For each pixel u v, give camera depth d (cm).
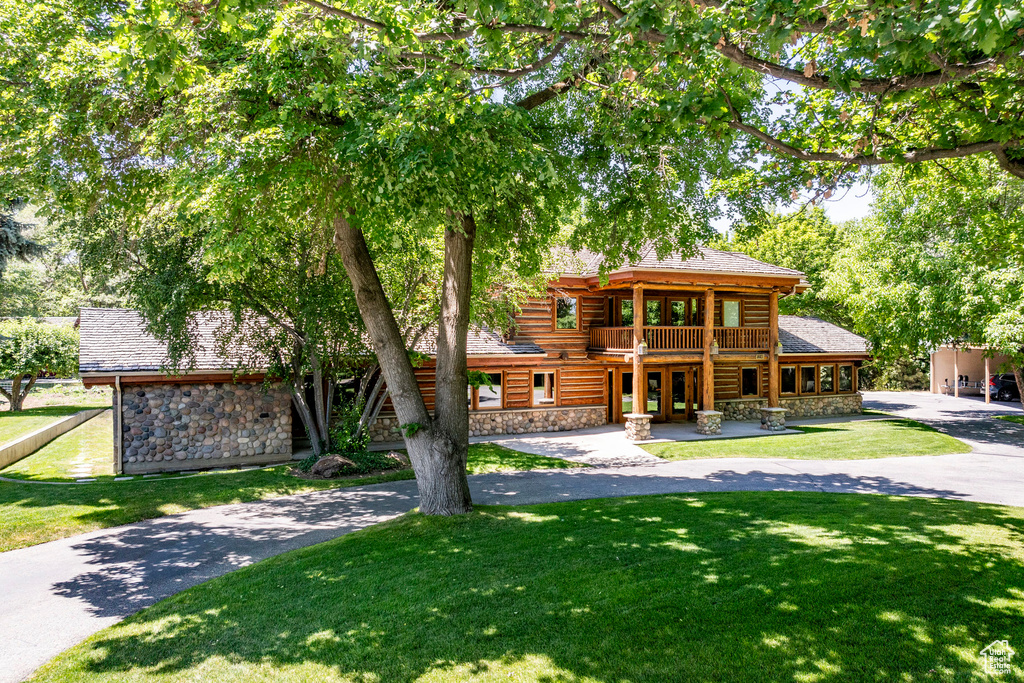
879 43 479
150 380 1527
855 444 1802
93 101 722
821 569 652
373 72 711
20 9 725
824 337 2758
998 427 2147
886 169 1238
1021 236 1058
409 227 1053
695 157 1001
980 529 810
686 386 2445
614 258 1165
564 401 2202
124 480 1388
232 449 1614
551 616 573
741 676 463
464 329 954
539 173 780
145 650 557
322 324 1358
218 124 723
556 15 604
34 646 582
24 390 2695
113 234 1216
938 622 526
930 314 1908
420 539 823
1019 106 654
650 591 617
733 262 2123
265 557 841
